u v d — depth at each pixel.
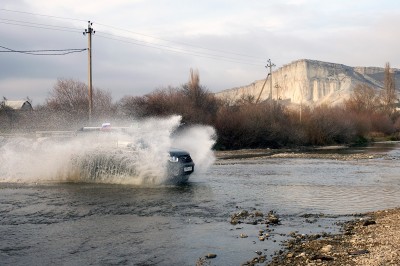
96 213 11.10
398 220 10.27
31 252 7.89
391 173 23.02
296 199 13.80
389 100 105.50
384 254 7.41
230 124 51.09
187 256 7.72
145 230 9.48
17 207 11.80
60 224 9.95
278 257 7.60
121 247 8.23
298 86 188.75
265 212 11.61
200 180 18.52
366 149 52.38
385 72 108.25
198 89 53.06
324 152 46.44
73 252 7.90
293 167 26.75
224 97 63.00
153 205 12.19
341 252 7.72
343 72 199.38
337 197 14.37
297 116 61.75
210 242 8.59
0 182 16.36
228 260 7.50
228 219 10.66
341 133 65.00
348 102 93.12
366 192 15.59
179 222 10.25
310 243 8.42
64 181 16.73
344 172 23.47
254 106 57.03
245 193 14.80
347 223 10.32
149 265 7.25
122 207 11.87
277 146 55.16
